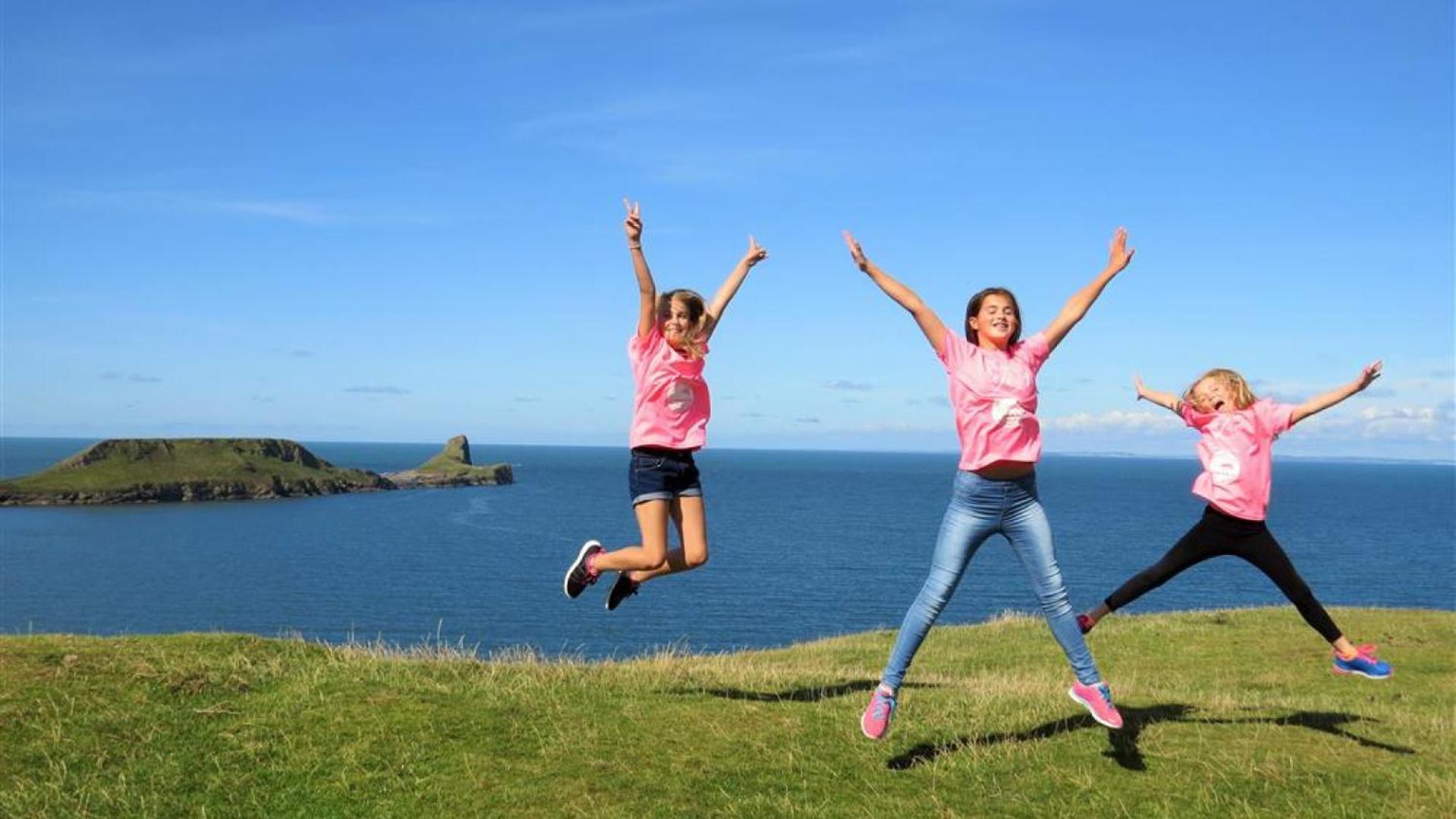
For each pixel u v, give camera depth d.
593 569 7.39
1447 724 8.99
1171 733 7.80
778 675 9.71
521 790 6.34
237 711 7.49
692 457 7.27
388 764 6.69
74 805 6.07
